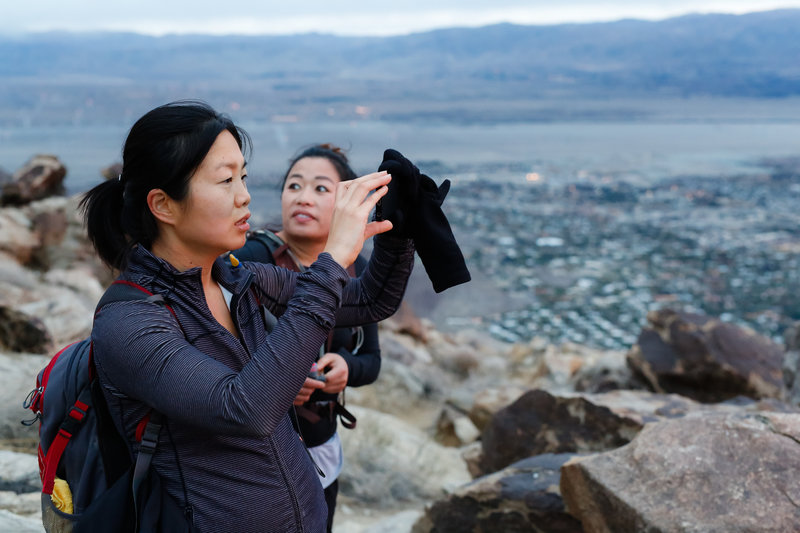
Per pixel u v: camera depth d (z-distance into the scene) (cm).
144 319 119
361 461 517
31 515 259
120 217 130
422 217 143
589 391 705
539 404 401
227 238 127
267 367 115
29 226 1043
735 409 379
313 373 197
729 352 627
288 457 133
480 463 428
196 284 128
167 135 120
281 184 245
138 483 120
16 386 392
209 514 123
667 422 230
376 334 240
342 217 131
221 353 128
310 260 232
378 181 135
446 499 300
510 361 1025
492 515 282
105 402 124
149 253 125
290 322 119
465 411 706
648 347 664
